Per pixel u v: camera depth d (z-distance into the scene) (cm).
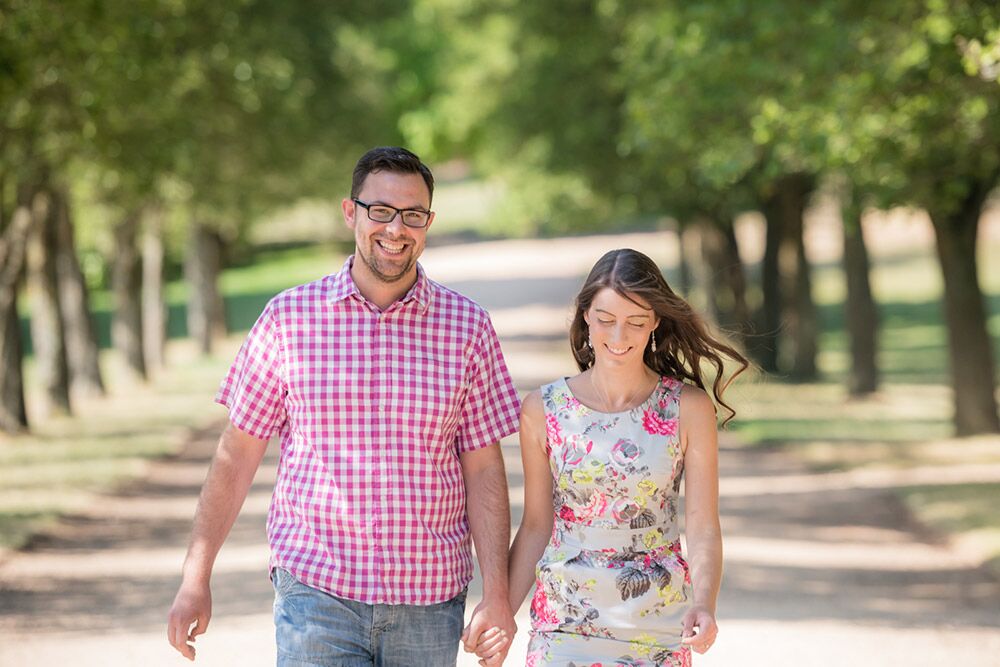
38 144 3391
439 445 834
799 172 4806
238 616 1733
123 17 2902
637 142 3209
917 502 2698
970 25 2161
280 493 837
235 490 857
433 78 13275
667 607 809
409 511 821
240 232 7275
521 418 846
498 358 860
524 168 6047
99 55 2917
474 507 861
